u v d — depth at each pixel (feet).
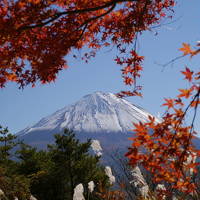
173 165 10.69
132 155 10.72
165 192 13.14
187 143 10.14
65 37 18.58
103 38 20.40
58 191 72.64
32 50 18.54
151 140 10.58
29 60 19.20
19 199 45.91
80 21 18.78
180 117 10.20
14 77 19.83
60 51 18.61
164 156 10.53
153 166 10.69
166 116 10.31
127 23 19.43
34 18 16.26
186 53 9.75
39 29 18.31
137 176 16.53
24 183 48.75
